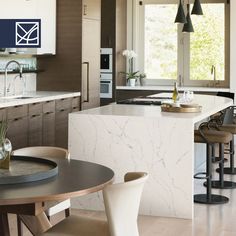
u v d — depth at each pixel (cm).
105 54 1091
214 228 541
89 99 931
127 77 1127
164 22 1132
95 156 595
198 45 1118
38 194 303
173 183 574
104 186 327
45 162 379
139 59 1147
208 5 1108
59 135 836
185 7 1109
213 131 646
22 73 857
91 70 933
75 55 896
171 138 571
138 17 1143
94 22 938
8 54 775
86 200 606
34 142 762
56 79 906
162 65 1138
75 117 598
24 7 796
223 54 1105
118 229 333
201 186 705
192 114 602
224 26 1102
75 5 889
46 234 348
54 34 895
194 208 609
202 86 1114
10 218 559
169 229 536
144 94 1085
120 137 586
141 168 582
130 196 334
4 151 357
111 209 329
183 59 1127
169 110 625
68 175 349
